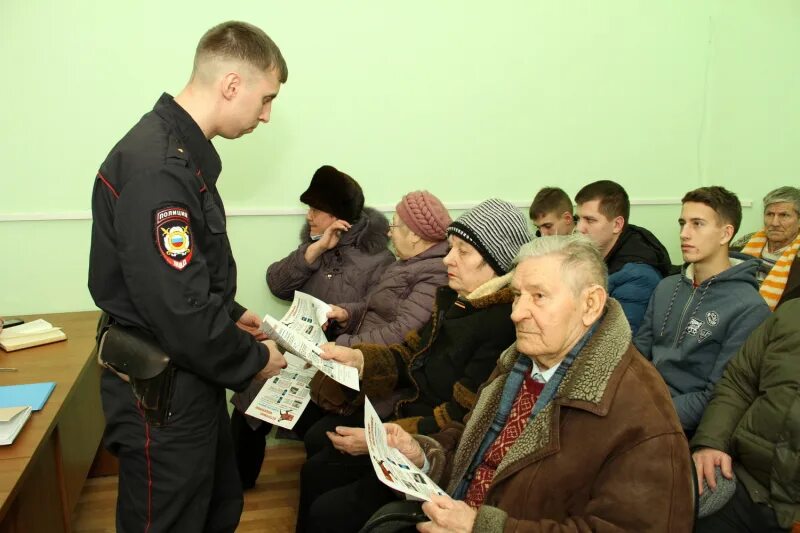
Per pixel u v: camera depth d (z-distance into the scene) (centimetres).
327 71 258
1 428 124
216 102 138
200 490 138
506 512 103
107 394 135
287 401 172
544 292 108
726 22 301
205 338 123
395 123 270
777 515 133
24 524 137
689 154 311
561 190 262
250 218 261
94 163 242
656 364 190
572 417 104
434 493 107
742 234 328
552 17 279
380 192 275
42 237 242
